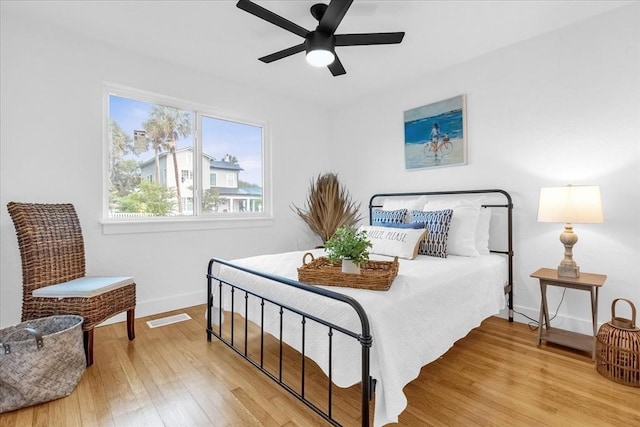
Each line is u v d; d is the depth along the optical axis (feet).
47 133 7.50
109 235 8.38
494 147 8.79
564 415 4.73
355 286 5.03
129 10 6.89
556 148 7.73
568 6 6.77
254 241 11.35
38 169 7.39
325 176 12.60
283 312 5.45
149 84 8.97
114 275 8.45
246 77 10.43
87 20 7.29
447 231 7.85
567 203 6.48
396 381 4.10
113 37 8.00
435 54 8.87
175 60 9.23
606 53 7.01
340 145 13.34
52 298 6.25
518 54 8.29
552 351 6.76
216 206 10.64
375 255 8.00
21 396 4.87
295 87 11.29
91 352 6.22
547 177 7.89
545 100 7.88
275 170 11.98
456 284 6.01
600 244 7.16
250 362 5.87
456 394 5.26
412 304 4.88
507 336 7.53
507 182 8.57
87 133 8.05
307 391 5.39
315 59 6.40
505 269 8.18
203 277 10.07
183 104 9.80
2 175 6.99
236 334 7.79
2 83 6.97
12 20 7.05
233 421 4.66
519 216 8.39
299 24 7.31
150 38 8.04
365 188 12.39
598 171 7.15
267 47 8.46
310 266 5.92
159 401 5.13
